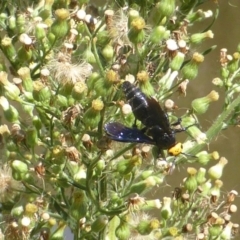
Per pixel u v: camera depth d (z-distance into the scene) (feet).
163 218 1.01
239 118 1.06
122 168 0.94
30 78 0.95
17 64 0.99
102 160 0.94
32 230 0.97
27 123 1.00
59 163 0.94
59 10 0.95
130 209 0.95
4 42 0.98
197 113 0.99
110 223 1.00
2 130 0.97
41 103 0.93
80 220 0.96
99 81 0.92
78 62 0.97
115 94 0.95
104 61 1.01
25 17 1.01
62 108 0.94
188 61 1.03
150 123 0.94
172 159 1.02
